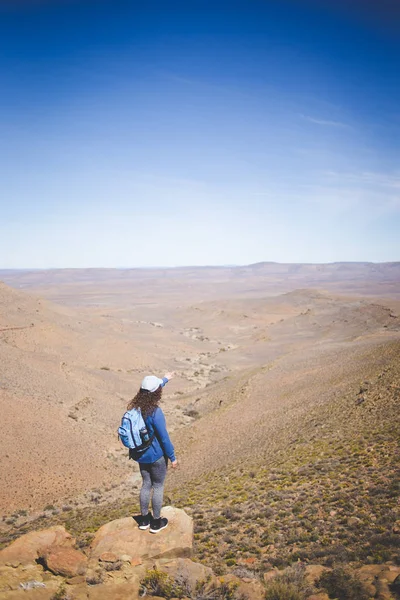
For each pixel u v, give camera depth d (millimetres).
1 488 39125
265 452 36219
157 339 154250
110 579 6258
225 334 192625
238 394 66625
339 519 15578
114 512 27859
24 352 87812
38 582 6117
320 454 28578
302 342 138875
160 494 7066
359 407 39812
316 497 19375
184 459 45906
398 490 17016
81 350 106562
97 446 53812
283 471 26656
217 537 16484
